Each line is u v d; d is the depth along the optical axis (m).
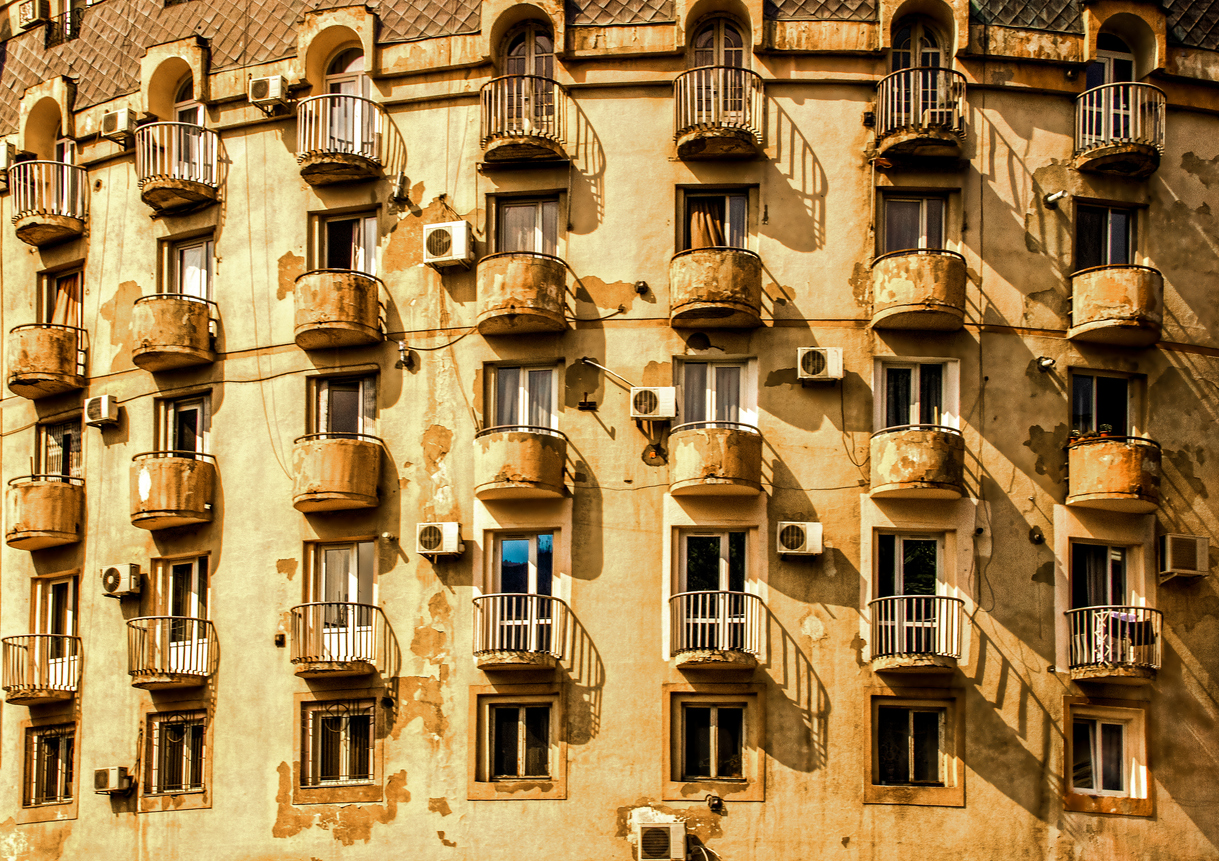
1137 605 28.53
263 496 30.42
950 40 30.36
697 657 27.25
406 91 31.06
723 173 29.73
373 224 31.22
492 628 28.31
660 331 29.27
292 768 29.00
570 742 27.83
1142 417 29.58
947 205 29.81
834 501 28.45
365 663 28.69
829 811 27.23
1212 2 31.25
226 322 31.48
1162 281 29.47
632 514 28.64
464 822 27.88
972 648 27.92
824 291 29.28
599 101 30.30
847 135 29.83
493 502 29.03
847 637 27.91
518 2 30.44
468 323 29.91
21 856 31.34
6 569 33.09
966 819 27.23
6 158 34.66
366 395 30.59
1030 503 28.66
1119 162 29.73
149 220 32.75
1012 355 29.22
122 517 31.78
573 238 29.80
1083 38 30.33
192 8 33.44
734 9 30.20
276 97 31.28
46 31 35.66
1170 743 28.09
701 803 27.38
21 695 31.41
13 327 33.44
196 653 30.11
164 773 30.25
